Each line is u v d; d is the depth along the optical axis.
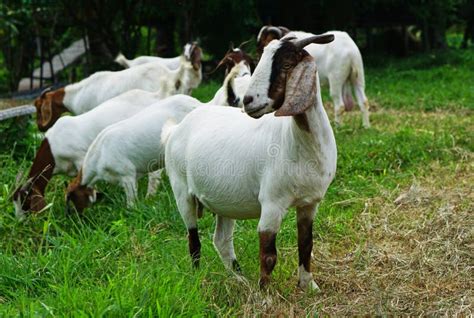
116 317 3.50
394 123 7.81
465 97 9.33
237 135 3.80
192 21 11.94
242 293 3.82
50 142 5.66
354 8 13.52
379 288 3.94
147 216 4.94
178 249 4.32
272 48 3.44
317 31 13.70
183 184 4.09
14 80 12.04
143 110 5.34
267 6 13.41
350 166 5.95
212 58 13.03
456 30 19.47
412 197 5.13
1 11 10.90
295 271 4.15
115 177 5.29
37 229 5.00
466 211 4.76
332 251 4.46
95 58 12.46
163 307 3.53
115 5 11.94
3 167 6.09
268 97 3.43
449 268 4.11
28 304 3.77
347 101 7.67
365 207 5.01
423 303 3.79
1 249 4.61
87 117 5.73
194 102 5.29
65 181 6.02
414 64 12.65
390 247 4.43
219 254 4.12
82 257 4.19
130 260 4.20
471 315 3.65
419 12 12.98
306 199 3.71
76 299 3.62
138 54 14.79
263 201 3.73
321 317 3.70
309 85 3.40
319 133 3.60
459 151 6.21
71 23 12.36
